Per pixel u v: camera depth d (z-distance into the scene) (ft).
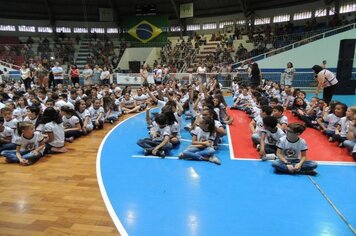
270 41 65.26
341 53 43.55
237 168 15.20
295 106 28.66
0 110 19.86
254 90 32.53
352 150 16.61
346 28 52.90
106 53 78.84
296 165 14.14
